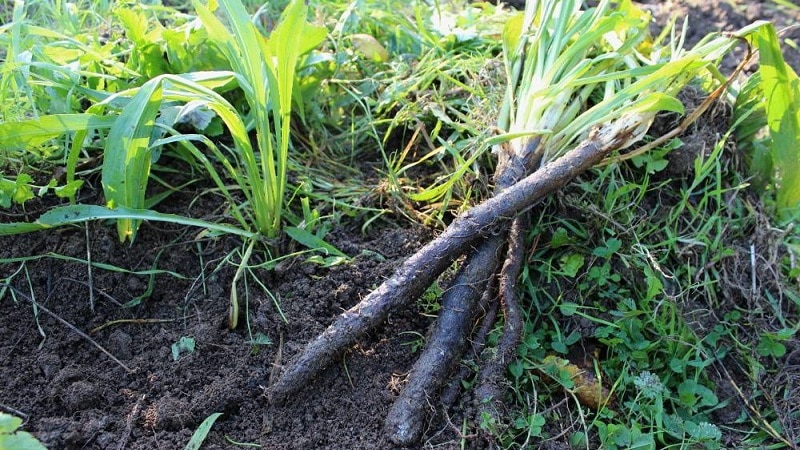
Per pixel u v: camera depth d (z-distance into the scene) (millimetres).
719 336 1941
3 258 1795
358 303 1796
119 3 2180
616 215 2027
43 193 1764
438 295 1822
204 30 2006
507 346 1722
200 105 1806
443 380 1663
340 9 2479
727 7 3100
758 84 2123
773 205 2189
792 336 1961
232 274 1843
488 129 2074
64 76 1911
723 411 1839
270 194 1832
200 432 1576
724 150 2170
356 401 1668
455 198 2035
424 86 2209
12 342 1705
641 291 1956
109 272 1817
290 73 1717
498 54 2371
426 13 2643
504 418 1677
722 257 2016
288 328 1764
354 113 2314
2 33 1985
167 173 2002
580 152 1850
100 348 1713
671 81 2102
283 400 1637
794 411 1819
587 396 1774
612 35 2256
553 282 1958
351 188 2068
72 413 1599
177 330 1763
